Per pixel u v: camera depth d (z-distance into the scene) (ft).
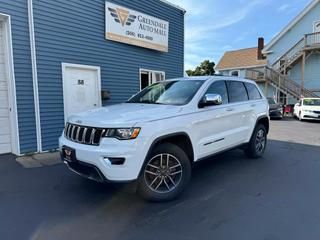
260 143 19.36
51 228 9.52
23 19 19.57
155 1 31.01
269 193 12.73
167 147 11.60
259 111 18.43
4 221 10.00
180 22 35.35
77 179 14.52
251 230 9.38
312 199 12.03
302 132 33.91
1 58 19.48
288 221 10.02
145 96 15.48
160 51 32.27
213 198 12.12
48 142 21.54
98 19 24.91
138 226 9.67
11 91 19.43
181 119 11.97
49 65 21.29
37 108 20.66
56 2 21.43
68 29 22.45
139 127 10.41
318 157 19.80
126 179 10.18
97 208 11.09
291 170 16.40
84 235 9.07
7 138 20.22
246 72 81.66
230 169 16.58
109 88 26.53
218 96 13.19
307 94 64.44
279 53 78.02
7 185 13.64
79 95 24.03
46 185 13.62
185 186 12.26
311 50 65.46
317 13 69.46
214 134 14.16
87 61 24.22
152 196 11.38
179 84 15.12
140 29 29.14
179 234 9.13
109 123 10.44
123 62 27.86
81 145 10.85
